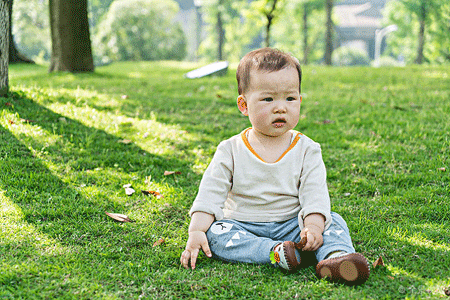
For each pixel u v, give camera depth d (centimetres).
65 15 1004
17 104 475
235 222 228
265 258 210
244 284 198
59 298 182
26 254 221
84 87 751
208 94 742
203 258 228
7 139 382
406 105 621
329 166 393
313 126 527
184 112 588
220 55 3916
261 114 222
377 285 193
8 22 481
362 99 681
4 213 265
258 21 1678
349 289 190
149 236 253
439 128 477
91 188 314
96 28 3662
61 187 317
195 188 335
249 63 227
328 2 2955
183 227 267
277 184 227
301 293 188
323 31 3672
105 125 466
